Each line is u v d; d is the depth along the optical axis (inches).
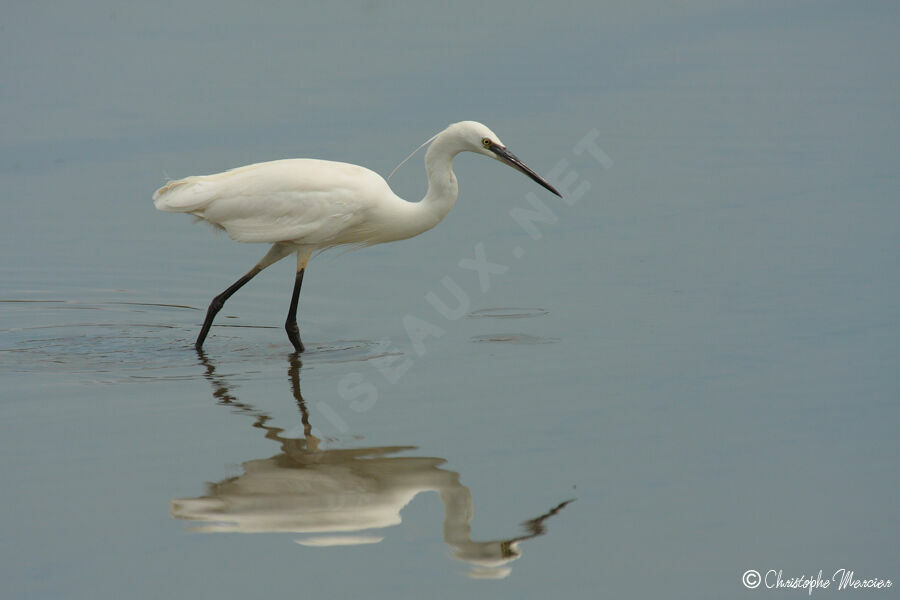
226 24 1128.2
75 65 1004.6
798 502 332.8
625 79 932.0
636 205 671.1
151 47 1053.8
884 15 1131.3
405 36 1071.0
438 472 361.1
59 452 378.3
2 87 952.3
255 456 376.2
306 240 497.7
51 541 319.3
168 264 646.5
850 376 422.9
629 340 476.4
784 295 520.4
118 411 418.3
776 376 427.2
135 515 335.0
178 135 818.8
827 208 644.7
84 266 639.8
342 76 948.0
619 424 390.3
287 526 331.0
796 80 922.7
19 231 689.0
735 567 301.7
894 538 313.3
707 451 366.9
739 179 703.1
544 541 317.7
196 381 454.6
